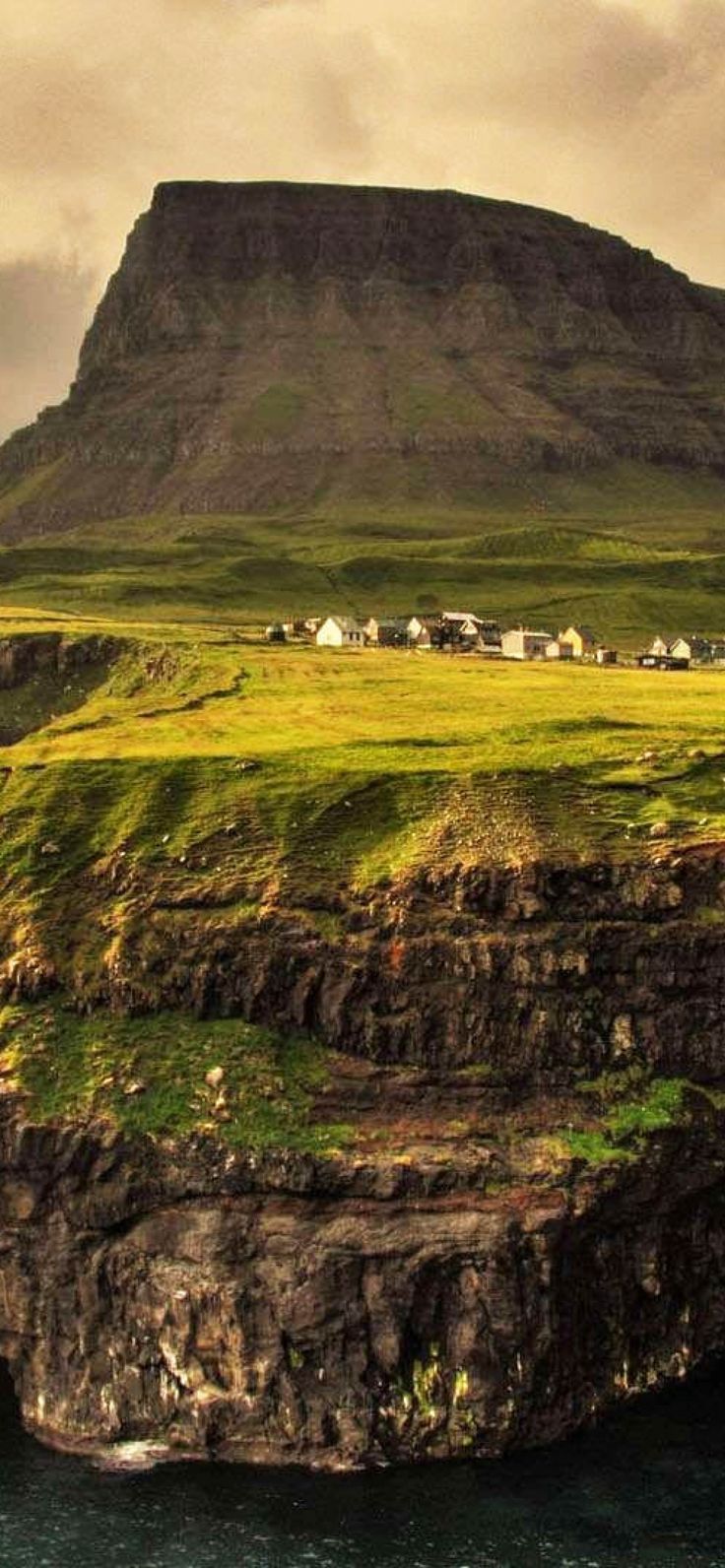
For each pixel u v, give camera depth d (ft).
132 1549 303.68
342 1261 346.13
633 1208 359.25
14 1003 403.34
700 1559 296.92
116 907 414.62
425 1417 339.77
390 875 401.29
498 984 380.58
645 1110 369.30
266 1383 343.67
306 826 426.92
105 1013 397.80
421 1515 314.55
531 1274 344.49
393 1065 377.91
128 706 619.67
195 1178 358.64
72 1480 331.98
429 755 463.42
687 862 396.98
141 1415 352.08
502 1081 372.17
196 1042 386.52
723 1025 383.86
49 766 479.41
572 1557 297.94
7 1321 369.50
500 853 400.26
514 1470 330.54
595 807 424.87
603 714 525.34
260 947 392.68
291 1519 314.35
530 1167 354.13
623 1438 342.44
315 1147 358.02
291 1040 387.34
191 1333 349.00
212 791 451.94
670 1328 367.86
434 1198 351.46
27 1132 368.07
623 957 385.91
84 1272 361.30
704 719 516.32
